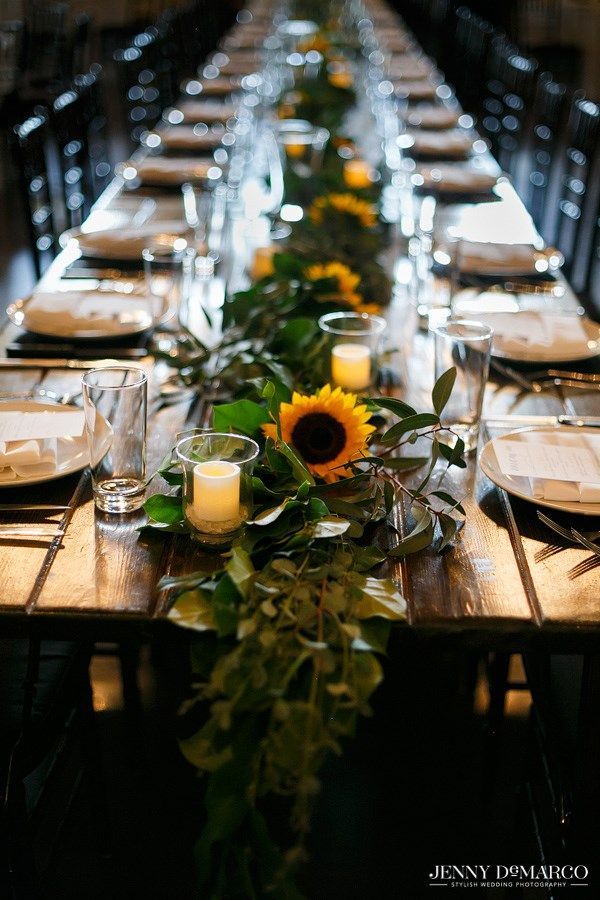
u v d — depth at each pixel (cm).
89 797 158
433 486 131
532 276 218
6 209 545
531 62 427
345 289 184
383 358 171
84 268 219
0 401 144
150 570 110
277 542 108
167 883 158
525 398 161
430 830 171
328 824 170
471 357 135
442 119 378
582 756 123
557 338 172
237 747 91
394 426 116
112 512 122
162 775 182
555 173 587
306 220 217
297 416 123
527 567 113
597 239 326
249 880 93
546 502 122
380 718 198
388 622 100
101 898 156
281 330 154
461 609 105
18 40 584
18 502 124
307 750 85
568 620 103
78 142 352
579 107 343
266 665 92
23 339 182
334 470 122
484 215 258
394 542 118
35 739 132
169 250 178
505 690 168
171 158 318
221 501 110
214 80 466
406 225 240
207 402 159
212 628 97
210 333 189
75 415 135
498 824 173
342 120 340
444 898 156
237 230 246
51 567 111
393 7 966
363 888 158
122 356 176
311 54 421
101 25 846
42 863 162
